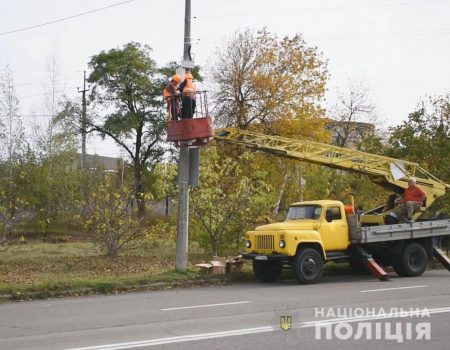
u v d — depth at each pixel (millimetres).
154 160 48750
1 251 22266
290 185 28750
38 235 32750
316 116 38906
